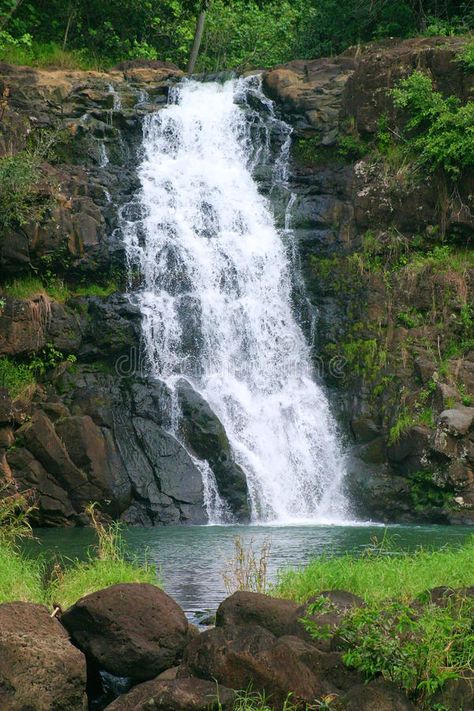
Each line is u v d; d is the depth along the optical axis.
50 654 7.54
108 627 8.28
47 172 23.95
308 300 24.31
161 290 24.06
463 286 22.86
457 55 23.94
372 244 23.97
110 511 19.66
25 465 19.59
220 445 20.80
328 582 10.32
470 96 23.83
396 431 21.27
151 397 21.34
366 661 7.70
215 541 16.55
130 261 24.06
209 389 22.52
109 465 19.98
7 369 21.05
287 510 21.47
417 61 24.55
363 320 23.30
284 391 23.45
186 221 25.30
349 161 25.80
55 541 16.66
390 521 20.67
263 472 21.36
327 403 23.00
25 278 22.95
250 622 8.71
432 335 22.67
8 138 23.91
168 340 22.84
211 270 24.33
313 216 25.23
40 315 21.58
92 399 20.83
